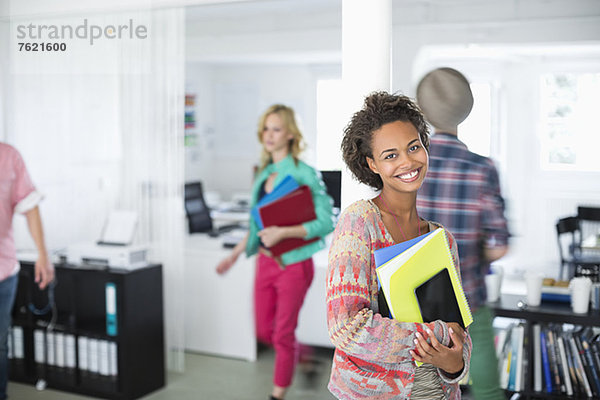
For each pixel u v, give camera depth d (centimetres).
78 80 457
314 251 381
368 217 163
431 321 160
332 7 671
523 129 758
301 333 462
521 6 621
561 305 331
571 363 322
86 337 406
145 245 444
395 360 156
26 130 473
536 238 757
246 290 462
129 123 446
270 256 387
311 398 393
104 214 468
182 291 438
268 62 834
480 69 756
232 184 920
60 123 468
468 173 251
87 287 426
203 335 478
